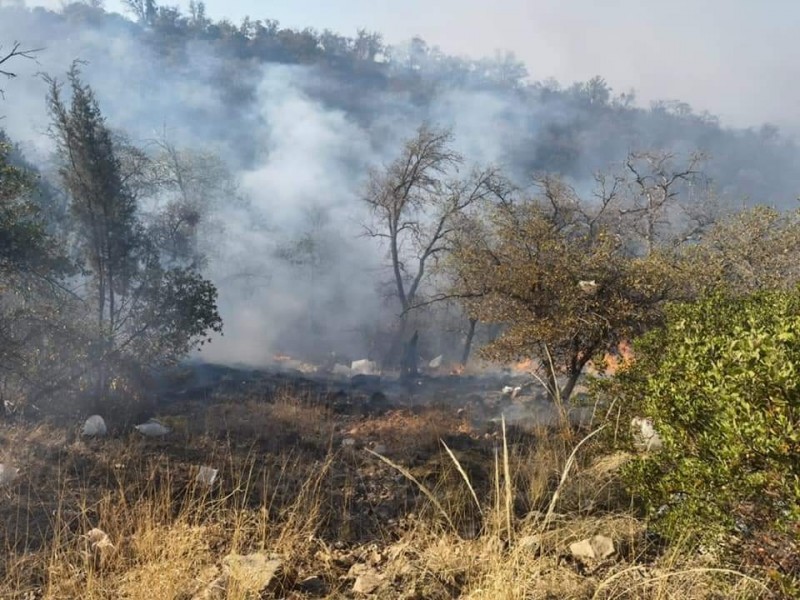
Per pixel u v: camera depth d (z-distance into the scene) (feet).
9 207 32.65
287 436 27.89
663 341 18.66
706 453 10.85
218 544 15.66
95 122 39.04
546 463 20.56
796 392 9.18
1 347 31.71
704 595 11.64
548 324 31.24
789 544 10.73
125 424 28.68
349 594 13.30
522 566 12.73
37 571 14.38
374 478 21.53
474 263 41.47
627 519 15.62
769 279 37.99
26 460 21.99
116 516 16.63
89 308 38.58
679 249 47.93
